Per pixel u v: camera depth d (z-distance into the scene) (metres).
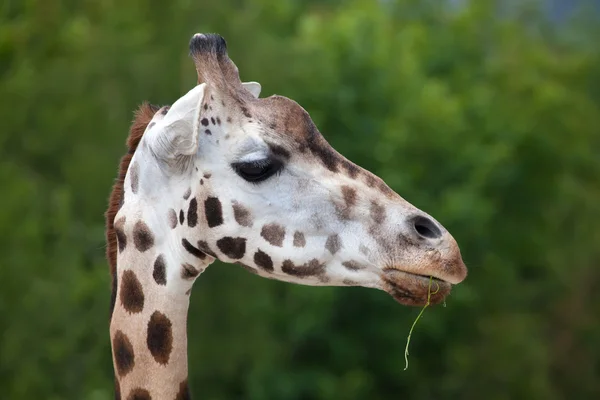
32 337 30.91
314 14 49.59
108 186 32.47
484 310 41.72
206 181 8.84
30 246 31.16
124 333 9.12
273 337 36.56
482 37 54.81
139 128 9.45
